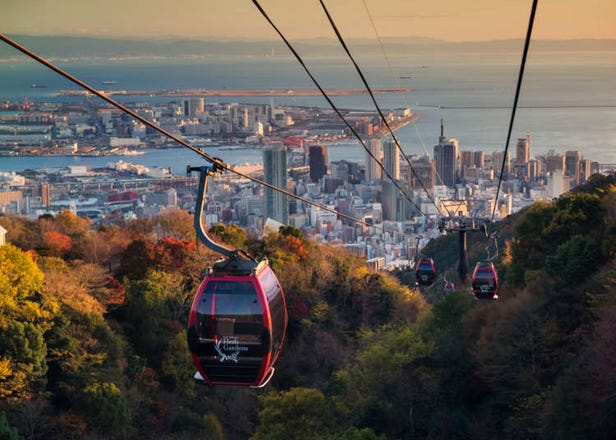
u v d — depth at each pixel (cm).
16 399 4700
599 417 3781
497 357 4903
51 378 5197
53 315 5300
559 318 4969
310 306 7456
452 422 4981
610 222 5656
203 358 1658
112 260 7606
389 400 5181
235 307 1630
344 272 7969
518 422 4444
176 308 6625
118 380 5341
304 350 6825
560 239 5916
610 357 3809
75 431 4756
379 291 7838
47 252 7356
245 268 1648
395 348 5394
